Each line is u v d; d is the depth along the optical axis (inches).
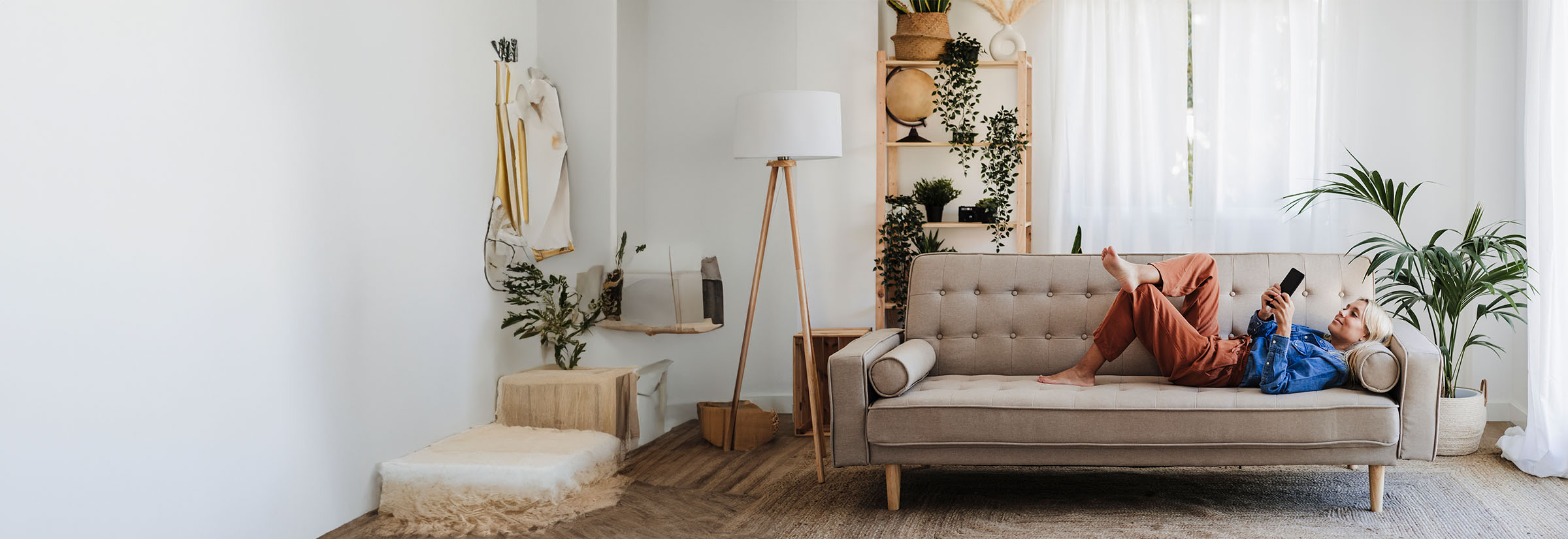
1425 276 163.3
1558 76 123.3
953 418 106.5
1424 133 167.2
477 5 135.4
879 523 109.0
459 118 131.0
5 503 72.6
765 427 149.7
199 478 89.6
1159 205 175.2
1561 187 123.1
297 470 101.8
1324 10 167.2
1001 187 172.7
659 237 156.9
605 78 151.3
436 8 125.4
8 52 72.4
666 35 158.4
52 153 75.7
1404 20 167.3
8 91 72.4
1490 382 166.2
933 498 118.0
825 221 180.9
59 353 76.4
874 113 179.2
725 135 161.9
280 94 98.8
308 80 102.7
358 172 110.6
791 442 154.0
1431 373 103.6
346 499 109.4
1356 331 113.4
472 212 134.1
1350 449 103.4
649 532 107.3
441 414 127.0
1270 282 126.3
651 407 156.3
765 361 174.2
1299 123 170.6
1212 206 171.5
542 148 146.5
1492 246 131.6
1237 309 125.6
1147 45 173.9
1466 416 134.9
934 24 172.1
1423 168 167.3
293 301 101.0
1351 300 124.6
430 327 124.4
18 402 73.4
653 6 157.8
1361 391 105.9
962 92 177.9
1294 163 171.0
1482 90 162.7
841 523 109.3
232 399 93.1
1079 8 175.9
